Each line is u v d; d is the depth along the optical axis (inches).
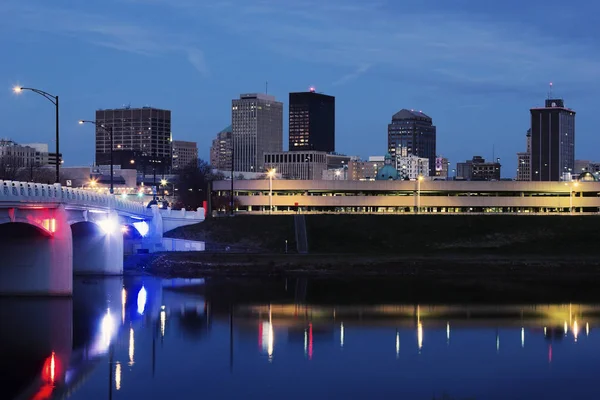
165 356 3644.2
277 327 4357.8
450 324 4517.7
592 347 3961.6
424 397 3122.5
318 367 3503.9
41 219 4781.0
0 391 3093.0
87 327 4242.1
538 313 4938.5
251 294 5625.0
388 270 7140.8
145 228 7504.9
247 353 3730.3
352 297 5561.0
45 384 3191.4
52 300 4901.6
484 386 3275.1
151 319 4522.6
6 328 4197.8
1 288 4968.0
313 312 4877.0
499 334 4252.0
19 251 4931.1
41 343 3863.2
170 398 3031.5
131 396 3051.2
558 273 7278.5
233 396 3073.3
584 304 5344.5
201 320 4525.1
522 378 3398.1
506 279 6830.7
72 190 5152.6
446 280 6712.6
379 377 3373.5
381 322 4557.1
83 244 6333.7
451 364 3602.4
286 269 7007.9
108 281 6082.7
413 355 3752.5
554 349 3919.8
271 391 3147.1
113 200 6171.3
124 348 3789.4
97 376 3307.1
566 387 3275.1
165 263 6894.7
